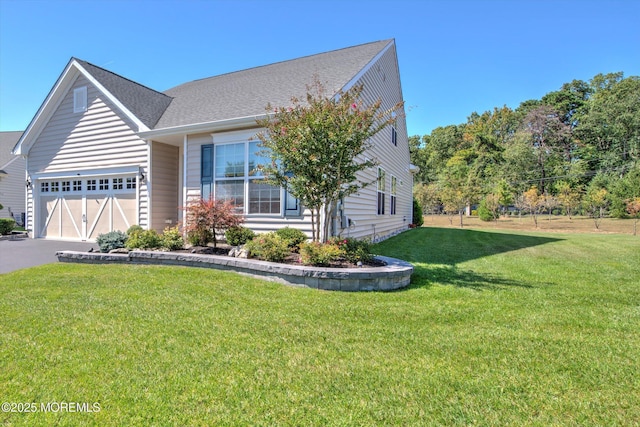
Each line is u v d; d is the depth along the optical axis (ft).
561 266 24.09
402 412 7.20
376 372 8.84
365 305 14.53
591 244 37.99
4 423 6.72
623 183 89.15
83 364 9.08
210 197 26.78
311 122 18.44
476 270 22.48
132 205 34.53
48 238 39.68
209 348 10.13
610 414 7.20
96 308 13.75
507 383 8.37
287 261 20.06
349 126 18.63
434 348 10.32
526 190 110.42
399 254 29.50
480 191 95.86
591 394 7.94
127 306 14.02
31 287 17.08
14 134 79.66
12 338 10.73
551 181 112.47
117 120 35.04
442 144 154.30
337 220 26.78
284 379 8.44
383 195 42.63
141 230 28.27
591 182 101.76
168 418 6.92
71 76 37.19
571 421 6.97
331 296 15.85
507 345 10.57
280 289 16.96
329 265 18.67
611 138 109.09
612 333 11.66
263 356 9.67
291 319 12.69
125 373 8.64
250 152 27.66
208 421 6.83
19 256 27.55
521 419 7.02
